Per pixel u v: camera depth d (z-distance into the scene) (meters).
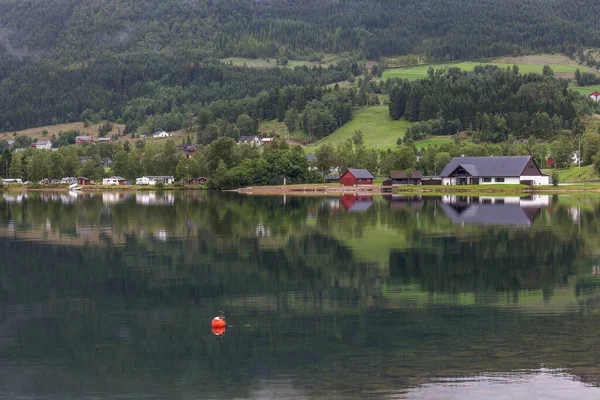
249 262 82.62
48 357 50.00
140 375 46.34
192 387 44.16
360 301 62.88
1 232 113.69
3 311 61.72
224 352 50.06
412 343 50.56
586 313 57.56
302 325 55.69
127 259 86.00
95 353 50.69
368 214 139.62
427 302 62.03
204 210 156.00
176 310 61.16
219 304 62.72
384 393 42.16
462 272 74.81
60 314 60.59
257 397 42.41
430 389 42.50
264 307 61.50
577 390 41.94
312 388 43.28
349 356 48.28
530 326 54.06
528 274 73.50
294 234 106.94
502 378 43.81
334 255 86.56
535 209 145.62
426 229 111.12
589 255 84.50
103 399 42.91
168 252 90.81
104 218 137.12
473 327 54.06
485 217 129.38
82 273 77.44
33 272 78.44
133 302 64.19
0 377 46.47
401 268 77.56
